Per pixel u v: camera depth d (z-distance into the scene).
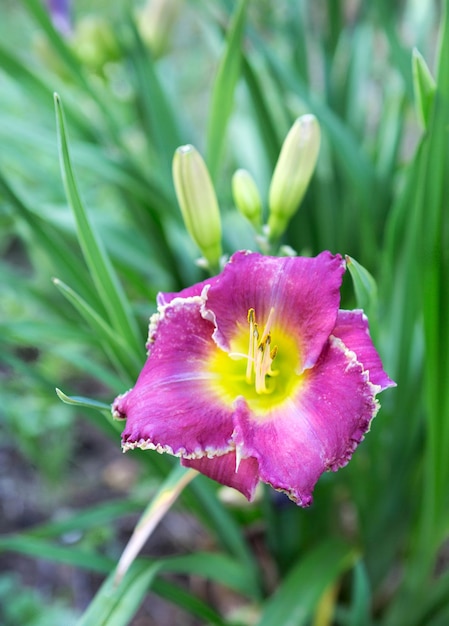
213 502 0.40
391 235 0.38
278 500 0.41
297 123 0.32
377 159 0.51
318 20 0.59
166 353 0.27
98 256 0.33
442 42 0.28
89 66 0.54
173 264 0.51
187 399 0.26
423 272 0.32
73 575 0.58
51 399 0.60
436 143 0.30
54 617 0.50
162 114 0.48
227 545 0.43
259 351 0.26
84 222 0.32
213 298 0.27
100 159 0.44
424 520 0.41
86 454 0.68
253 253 0.28
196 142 0.54
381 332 0.44
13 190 0.36
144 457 0.39
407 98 0.45
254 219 0.35
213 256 0.34
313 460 0.24
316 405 0.25
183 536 0.61
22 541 0.36
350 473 0.42
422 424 0.42
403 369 0.39
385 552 0.46
